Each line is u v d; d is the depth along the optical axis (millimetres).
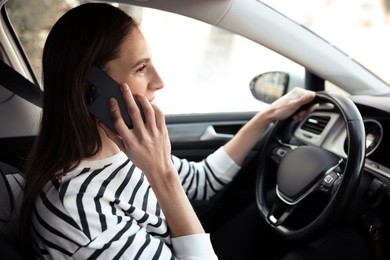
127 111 755
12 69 1399
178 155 1566
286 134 1338
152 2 1148
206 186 1266
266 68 1633
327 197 1087
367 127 1183
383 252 1175
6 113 1403
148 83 807
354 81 1401
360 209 1110
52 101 761
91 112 746
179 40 3008
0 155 1417
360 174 969
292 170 1125
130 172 824
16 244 841
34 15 1463
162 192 791
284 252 1273
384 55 2055
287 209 1113
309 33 1358
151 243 792
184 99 1993
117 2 1143
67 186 738
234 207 1525
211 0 1181
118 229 759
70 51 726
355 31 2740
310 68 1375
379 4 3135
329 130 1222
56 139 762
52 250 742
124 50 750
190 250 801
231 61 2881
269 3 1305
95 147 768
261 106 1769
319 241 1132
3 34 1418
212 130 1608
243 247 1297
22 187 981
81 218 726
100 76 734
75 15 743
